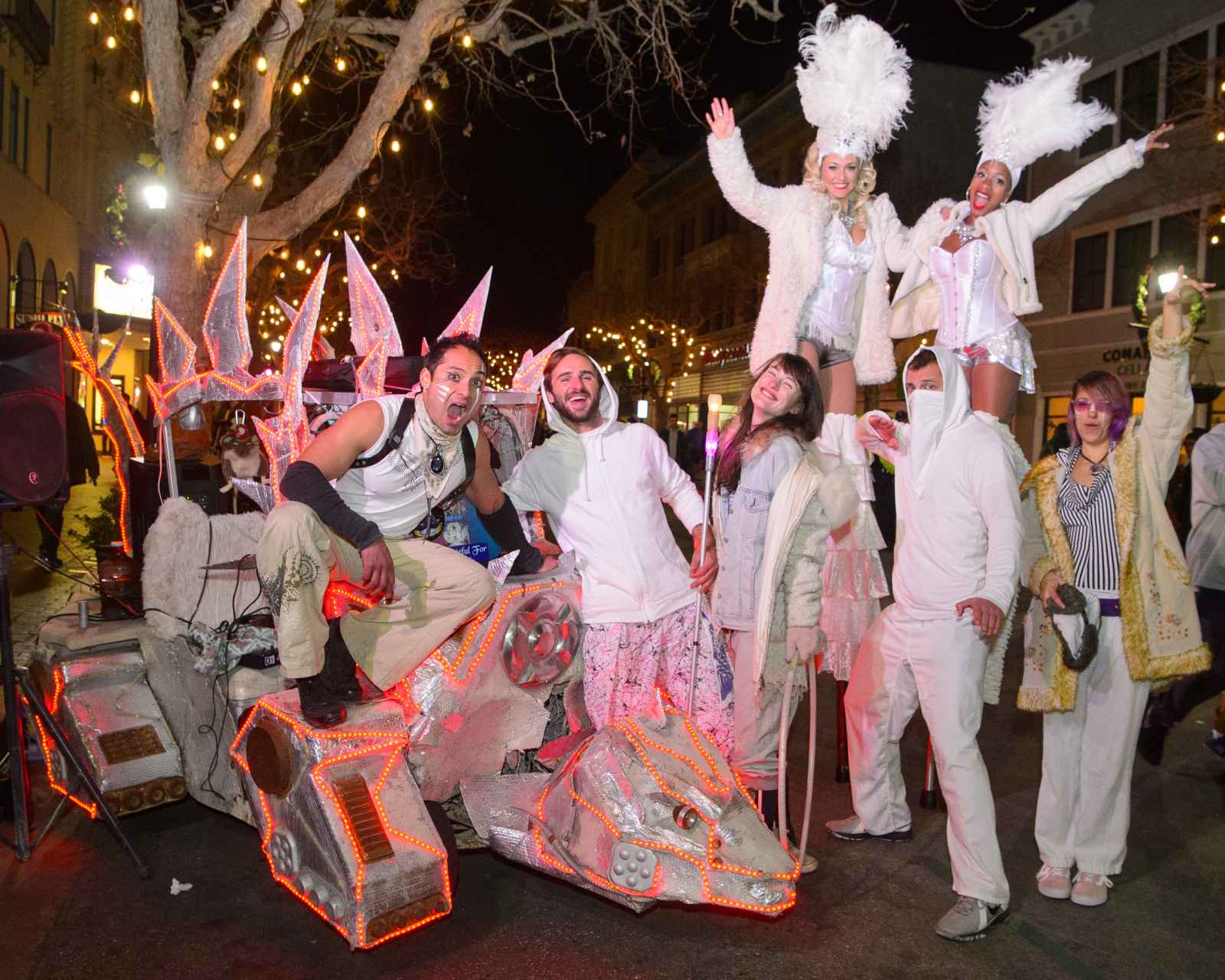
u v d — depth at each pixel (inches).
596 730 147.4
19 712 152.9
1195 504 204.5
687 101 330.0
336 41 348.2
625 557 144.7
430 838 128.4
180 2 318.0
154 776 159.9
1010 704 256.7
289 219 323.0
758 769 153.9
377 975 125.3
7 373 145.8
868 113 181.3
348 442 127.1
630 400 1407.5
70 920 136.6
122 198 392.8
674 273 1505.9
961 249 184.9
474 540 160.6
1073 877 158.4
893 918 143.4
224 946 130.9
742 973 127.8
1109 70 792.3
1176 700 207.5
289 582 121.2
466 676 139.8
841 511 143.0
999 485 140.4
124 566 175.0
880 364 194.1
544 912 142.8
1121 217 786.8
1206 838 174.9
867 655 162.6
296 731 128.3
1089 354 824.3
